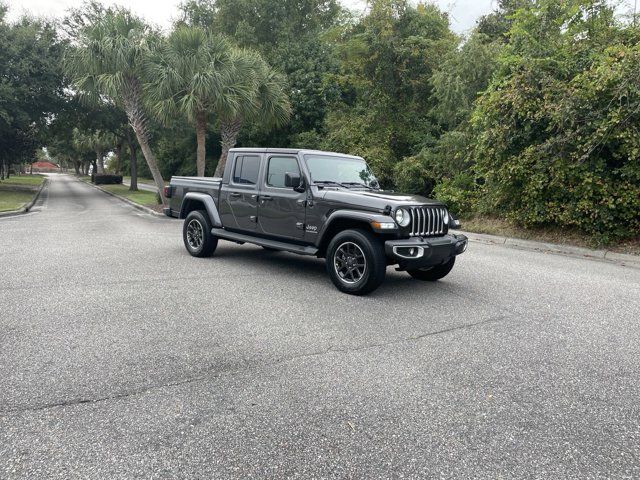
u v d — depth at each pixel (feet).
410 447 8.18
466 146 46.57
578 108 31.63
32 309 15.70
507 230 38.78
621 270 25.94
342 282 18.47
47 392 9.91
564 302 18.21
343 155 22.84
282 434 8.51
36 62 81.20
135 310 15.78
